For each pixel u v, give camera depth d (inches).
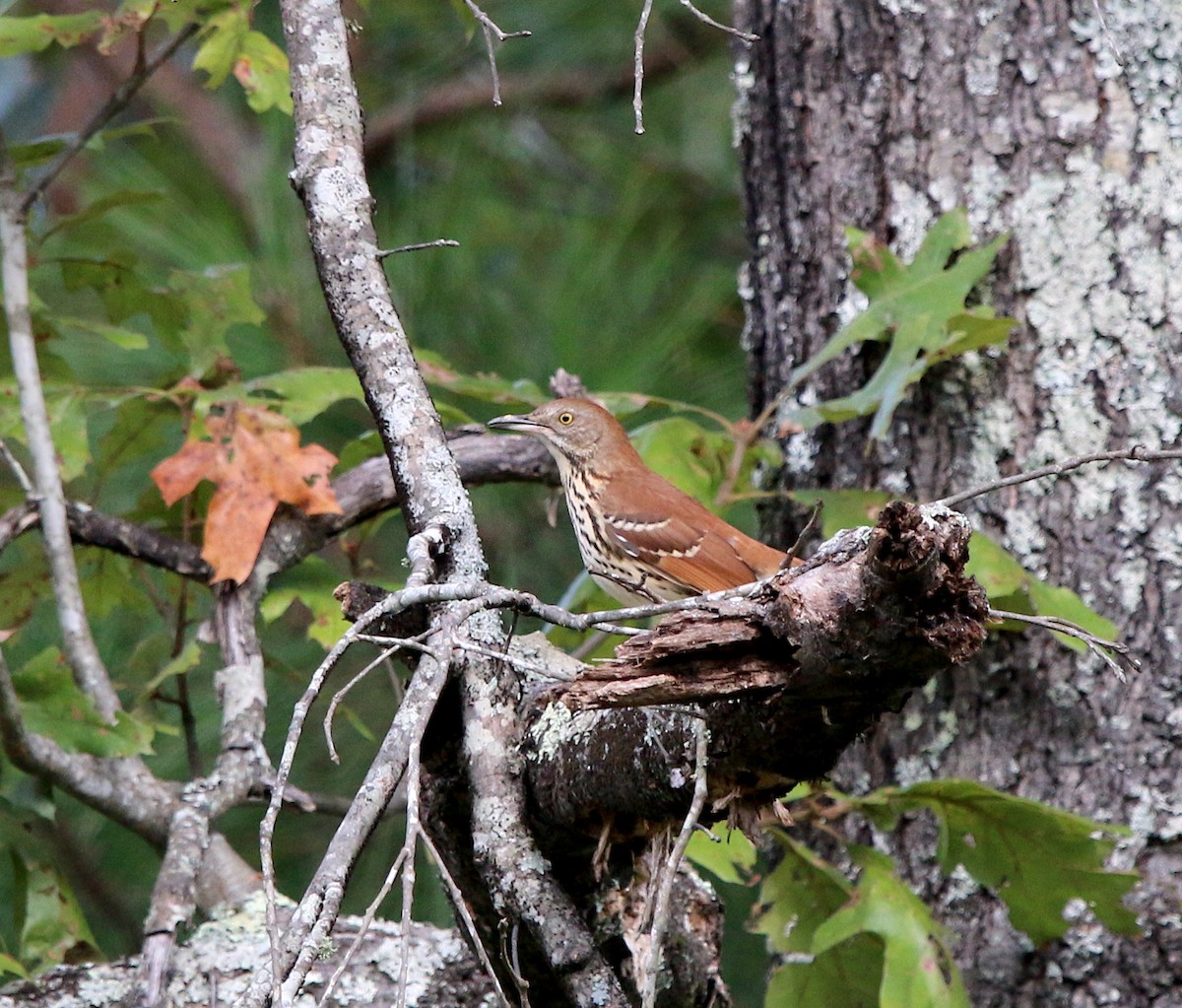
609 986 206.4
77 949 289.3
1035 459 315.3
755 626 169.8
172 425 394.6
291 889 370.0
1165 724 303.7
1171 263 311.7
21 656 366.6
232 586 306.0
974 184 323.6
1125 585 307.9
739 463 334.3
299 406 316.8
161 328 339.6
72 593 292.5
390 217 421.1
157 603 337.1
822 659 165.5
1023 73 321.1
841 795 294.8
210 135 473.1
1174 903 299.6
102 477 349.1
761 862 389.1
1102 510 310.5
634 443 351.6
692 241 466.9
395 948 261.7
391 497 323.0
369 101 477.4
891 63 332.5
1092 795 305.9
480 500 393.7
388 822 370.3
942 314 308.0
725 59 494.9
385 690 377.4
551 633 353.7
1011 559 299.9
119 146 446.0
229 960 253.1
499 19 481.4
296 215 398.9
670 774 193.2
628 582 382.6
